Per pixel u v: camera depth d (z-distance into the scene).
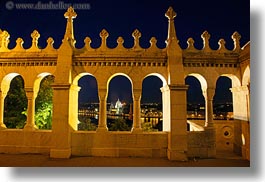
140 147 10.62
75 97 11.40
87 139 10.72
